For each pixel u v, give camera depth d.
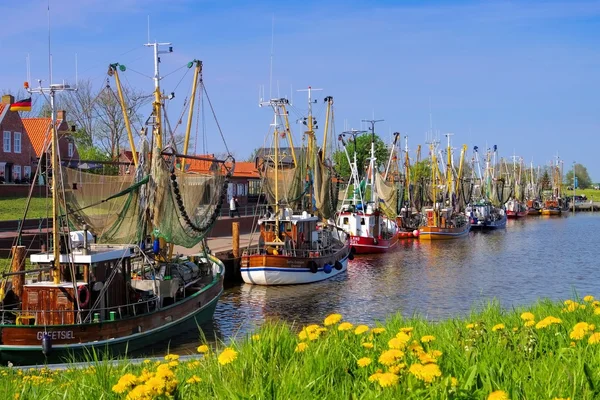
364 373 8.05
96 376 9.28
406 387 6.86
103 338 21.47
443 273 49.00
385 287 42.03
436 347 9.48
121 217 25.31
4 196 56.88
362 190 69.38
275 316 32.47
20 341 20.12
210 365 9.26
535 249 68.12
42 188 60.66
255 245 50.75
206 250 34.22
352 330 10.77
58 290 21.25
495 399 6.06
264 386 7.59
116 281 23.25
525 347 9.12
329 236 50.59
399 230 79.38
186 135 33.97
